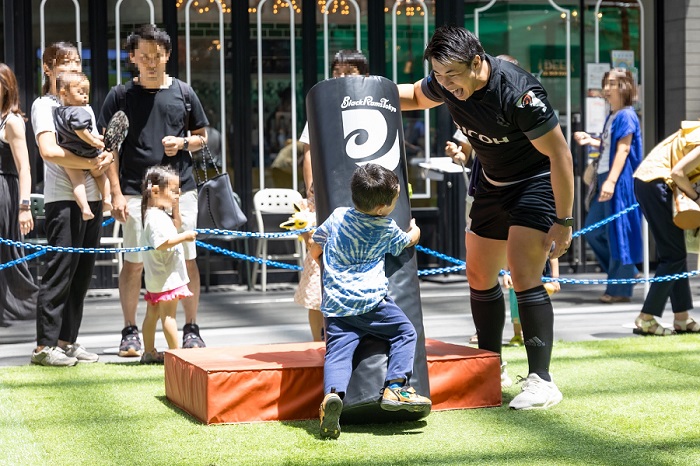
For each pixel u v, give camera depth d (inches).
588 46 519.8
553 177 217.8
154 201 283.6
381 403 202.5
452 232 500.7
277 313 406.3
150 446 193.9
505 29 512.1
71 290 296.2
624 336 336.8
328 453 187.8
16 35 450.6
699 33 518.0
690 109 518.3
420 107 239.8
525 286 228.7
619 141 405.7
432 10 503.2
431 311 406.3
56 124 282.0
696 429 204.5
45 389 252.1
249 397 212.8
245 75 487.8
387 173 210.1
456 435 201.5
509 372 272.7
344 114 225.0
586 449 189.9
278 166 495.2
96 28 467.2
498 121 215.6
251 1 487.8
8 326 362.6
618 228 412.2
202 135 319.3
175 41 478.0
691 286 471.2
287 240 497.4
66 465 181.3
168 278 285.7
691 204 317.7
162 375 272.1
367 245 211.0
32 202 402.3
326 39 495.8
